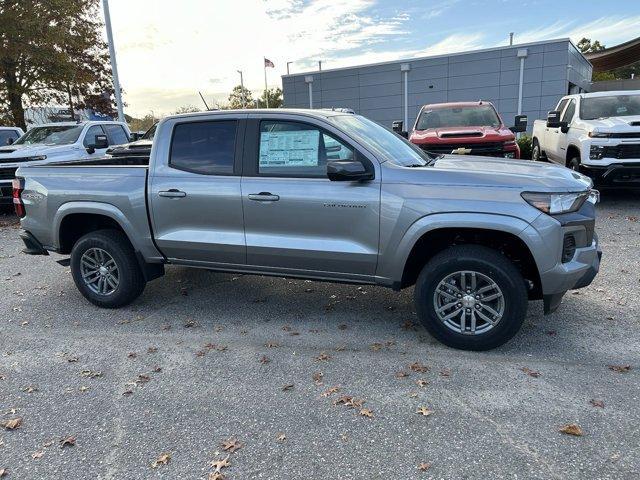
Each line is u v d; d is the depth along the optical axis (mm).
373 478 2598
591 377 3459
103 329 4617
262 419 3143
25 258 7270
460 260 3738
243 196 4270
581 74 26578
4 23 15453
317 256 4141
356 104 25875
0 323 4832
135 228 4730
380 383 3506
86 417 3230
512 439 2850
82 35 18547
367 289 5367
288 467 2703
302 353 4000
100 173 4844
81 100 21438
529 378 3477
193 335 4418
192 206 4477
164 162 4609
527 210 3557
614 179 8406
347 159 4008
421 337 4199
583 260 3721
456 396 3301
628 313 4461
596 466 2607
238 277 5918
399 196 3820
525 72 22188
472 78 23234
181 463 2771
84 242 4984
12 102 18312
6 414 3289
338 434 2965
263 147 4273
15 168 10164
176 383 3615
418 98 24500
